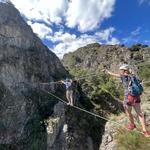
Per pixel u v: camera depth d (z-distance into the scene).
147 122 32.19
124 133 32.91
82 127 38.22
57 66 48.38
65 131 35.31
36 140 34.94
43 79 42.31
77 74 78.88
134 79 10.59
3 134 33.88
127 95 10.62
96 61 133.00
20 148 34.59
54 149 33.84
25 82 38.72
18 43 40.34
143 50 126.94
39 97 39.75
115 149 31.61
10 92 36.00
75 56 146.88
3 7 40.41
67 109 37.91
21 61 39.47
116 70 110.25
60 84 44.72
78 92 44.75
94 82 56.81
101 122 42.50
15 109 35.72
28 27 44.03
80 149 35.56
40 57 44.09
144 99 40.56
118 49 134.50
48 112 39.41
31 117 37.00
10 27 39.50
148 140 30.89
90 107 45.38
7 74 36.59
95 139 39.09
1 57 36.84
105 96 49.06
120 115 41.78
